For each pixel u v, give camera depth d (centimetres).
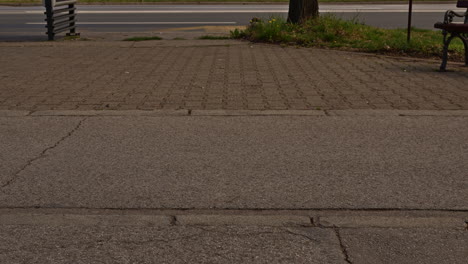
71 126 604
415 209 402
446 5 2481
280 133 579
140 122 618
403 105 692
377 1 2598
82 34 1462
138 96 739
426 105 692
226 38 1341
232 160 500
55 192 432
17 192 432
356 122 620
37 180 456
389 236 364
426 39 1237
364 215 393
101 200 418
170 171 474
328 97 736
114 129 594
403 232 369
